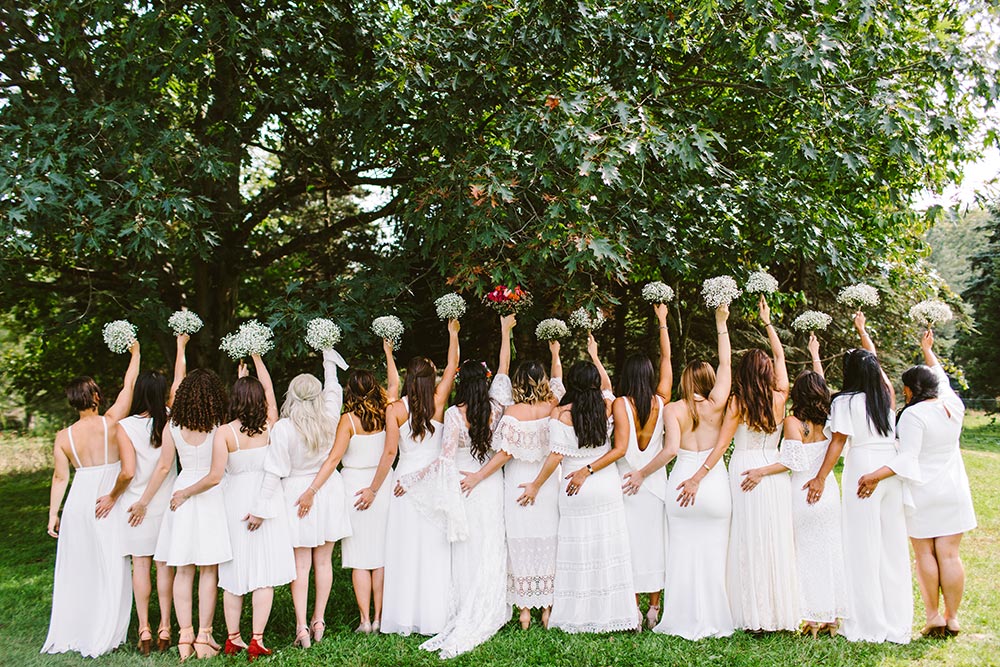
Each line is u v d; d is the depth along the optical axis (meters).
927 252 10.18
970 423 22.19
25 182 5.45
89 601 4.33
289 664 4.05
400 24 6.95
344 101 6.61
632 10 6.18
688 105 7.66
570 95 5.61
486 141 6.73
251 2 6.59
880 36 6.38
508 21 6.18
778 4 5.69
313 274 10.50
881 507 4.22
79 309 9.15
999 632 4.26
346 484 4.66
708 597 4.33
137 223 5.79
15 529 9.05
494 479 4.68
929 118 5.98
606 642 4.16
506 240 5.71
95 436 4.41
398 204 7.92
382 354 7.62
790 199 6.87
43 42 7.06
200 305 9.11
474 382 4.65
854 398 4.28
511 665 3.91
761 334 12.57
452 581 4.55
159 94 7.16
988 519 7.61
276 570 4.22
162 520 4.42
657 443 4.63
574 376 4.52
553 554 4.60
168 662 4.14
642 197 6.30
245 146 8.67
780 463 4.29
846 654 3.93
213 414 4.29
